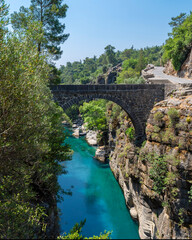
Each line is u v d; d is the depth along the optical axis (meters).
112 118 36.88
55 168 15.88
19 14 17.06
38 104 10.45
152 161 18.06
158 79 36.28
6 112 8.10
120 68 112.69
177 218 15.22
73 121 82.94
